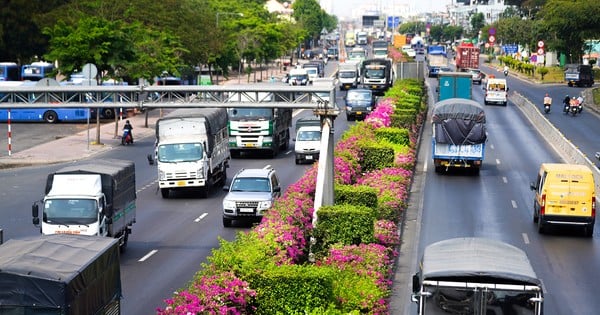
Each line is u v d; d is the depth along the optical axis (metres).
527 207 49.03
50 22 113.94
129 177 40.19
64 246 24.83
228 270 25.95
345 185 42.09
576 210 41.72
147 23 112.25
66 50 80.81
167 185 52.50
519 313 21.28
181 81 123.12
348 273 28.80
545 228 42.91
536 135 81.75
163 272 34.59
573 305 30.58
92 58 80.88
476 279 21.44
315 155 66.19
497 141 77.44
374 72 120.88
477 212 47.19
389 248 35.81
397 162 55.94
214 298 23.94
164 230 43.28
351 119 92.44
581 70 139.50
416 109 80.12
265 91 41.84
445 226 43.44
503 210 47.94
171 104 42.91
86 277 23.06
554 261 37.06
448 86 93.12
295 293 25.30
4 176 60.81
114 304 25.78
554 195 41.84
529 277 21.36
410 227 43.12
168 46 111.00
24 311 21.72
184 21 121.38
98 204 36.72
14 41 119.25
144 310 29.06
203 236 41.72
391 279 33.22
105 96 44.25
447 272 21.53
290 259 29.34
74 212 36.53
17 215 46.78
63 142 77.94
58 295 21.67
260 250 28.44
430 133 81.62
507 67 177.75
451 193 52.97
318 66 145.75
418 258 36.84
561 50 166.75
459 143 59.25
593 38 159.25
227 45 136.88
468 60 148.88
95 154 71.19
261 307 25.25
